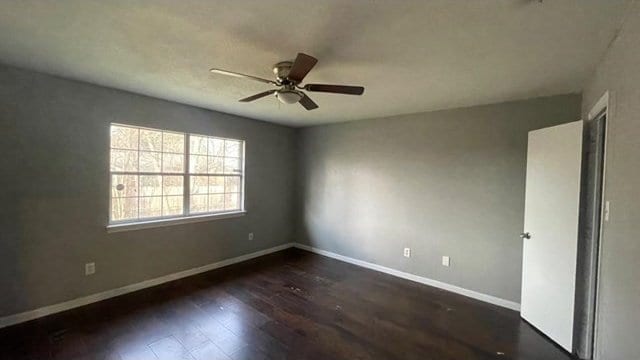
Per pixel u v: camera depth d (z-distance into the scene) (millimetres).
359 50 1988
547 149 2627
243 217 4570
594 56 1999
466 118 3465
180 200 3828
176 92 3174
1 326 2545
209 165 4168
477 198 3398
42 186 2717
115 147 3229
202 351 2322
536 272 2740
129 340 2438
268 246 4988
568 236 2418
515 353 2387
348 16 1570
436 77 2486
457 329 2727
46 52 2154
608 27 1619
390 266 4152
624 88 1555
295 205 5402
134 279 3379
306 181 5219
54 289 2816
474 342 2525
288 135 5223
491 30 1688
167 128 3564
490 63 2168
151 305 3059
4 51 2148
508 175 3188
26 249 2654
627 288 1442
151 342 2422
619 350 1522
